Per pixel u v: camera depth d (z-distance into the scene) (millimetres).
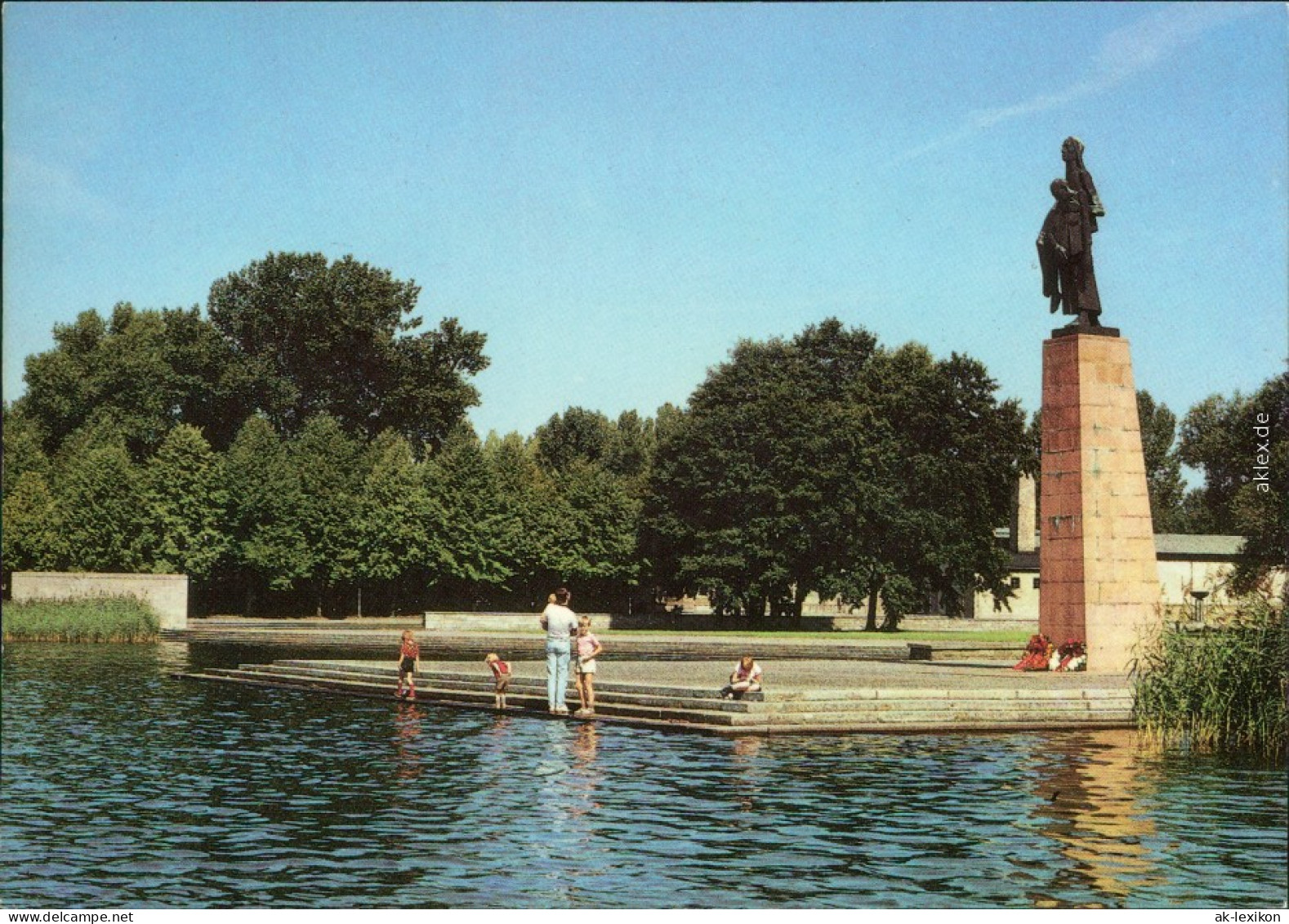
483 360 128875
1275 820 20000
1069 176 44625
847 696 32531
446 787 22875
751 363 97562
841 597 93062
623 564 100062
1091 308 44156
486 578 97750
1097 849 18062
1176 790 22562
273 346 122875
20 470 99812
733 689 32406
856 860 17391
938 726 31344
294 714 34688
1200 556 109312
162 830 19422
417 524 98375
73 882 16375
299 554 98688
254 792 22500
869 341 113750
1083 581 43156
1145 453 143875
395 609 105688
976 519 96375
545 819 20078
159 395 116250
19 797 22250
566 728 31328
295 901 15445
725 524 96312
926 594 97812
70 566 91188
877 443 95375
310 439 109250
